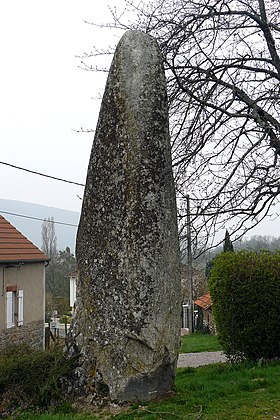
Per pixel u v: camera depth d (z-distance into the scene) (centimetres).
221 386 712
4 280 1670
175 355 643
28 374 664
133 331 621
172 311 645
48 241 4703
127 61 692
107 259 653
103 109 698
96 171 685
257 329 1016
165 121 691
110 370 627
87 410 617
